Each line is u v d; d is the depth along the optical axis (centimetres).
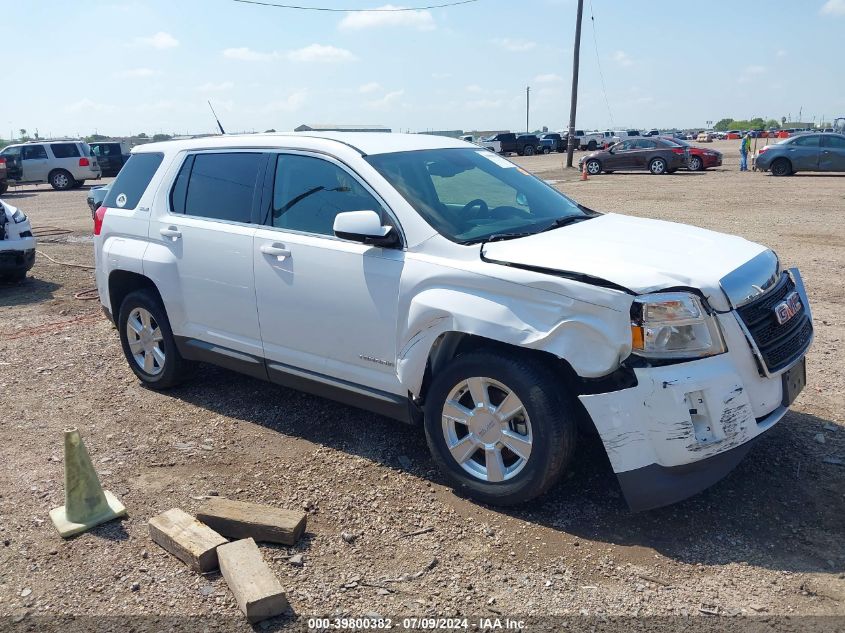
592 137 6019
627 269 349
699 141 7281
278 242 460
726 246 401
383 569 343
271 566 346
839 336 661
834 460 425
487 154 522
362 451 464
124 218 568
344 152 448
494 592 324
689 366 338
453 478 404
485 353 379
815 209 1557
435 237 402
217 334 512
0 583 341
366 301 421
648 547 353
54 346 711
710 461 345
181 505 405
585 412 372
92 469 392
